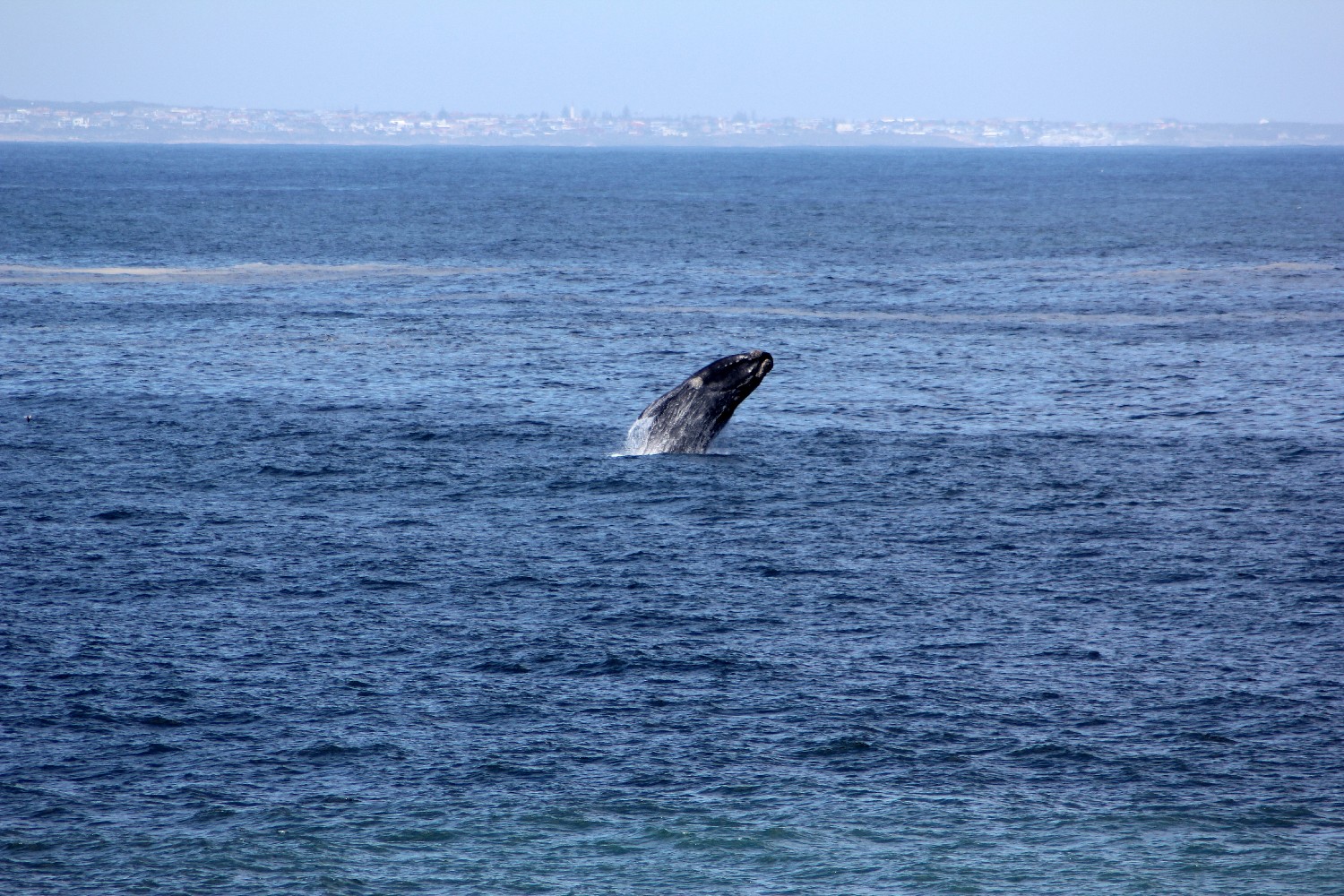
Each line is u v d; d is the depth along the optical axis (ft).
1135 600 229.66
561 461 333.42
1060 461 338.54
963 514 286.66
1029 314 654.94
